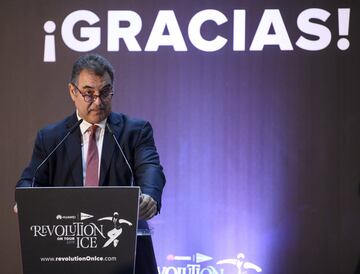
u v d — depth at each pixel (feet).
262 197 30.81
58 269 14.56
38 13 31.53
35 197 14.52
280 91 30.73
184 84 31.14
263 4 30.73
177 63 31.17
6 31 31.55
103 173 17.84
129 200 14.49
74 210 14.52
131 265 14.48
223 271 30.91
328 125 30.60
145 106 31.27
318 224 30.53
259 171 30.81
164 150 31.19
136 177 18.21
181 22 31.09
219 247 30.94
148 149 18.51
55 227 14.52
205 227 30.99
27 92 31.50
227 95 30.99
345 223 30.45
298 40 30.66
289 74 30.71
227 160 30.96
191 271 31.01
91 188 14.52
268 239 30.76
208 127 31.07
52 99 31.55
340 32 30.53
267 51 30.78
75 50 31.40
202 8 30.99
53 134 18.49
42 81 31.55
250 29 30.81
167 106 31.22
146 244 17.33
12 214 31.55
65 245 14.53
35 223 14.52
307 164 30.63
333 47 30.58
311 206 30.58
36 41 31.55
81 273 14.51
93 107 17.66
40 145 18.47
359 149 30.42
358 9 30.50
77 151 18.01
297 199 30.68
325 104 30.63
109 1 31.27
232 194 30.94
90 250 14.51
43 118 31.55
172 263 31.04
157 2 31.14
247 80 30.91
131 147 18.39
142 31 31.22
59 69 31.50
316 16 30.58
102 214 14.51
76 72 17.80
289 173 30.71
